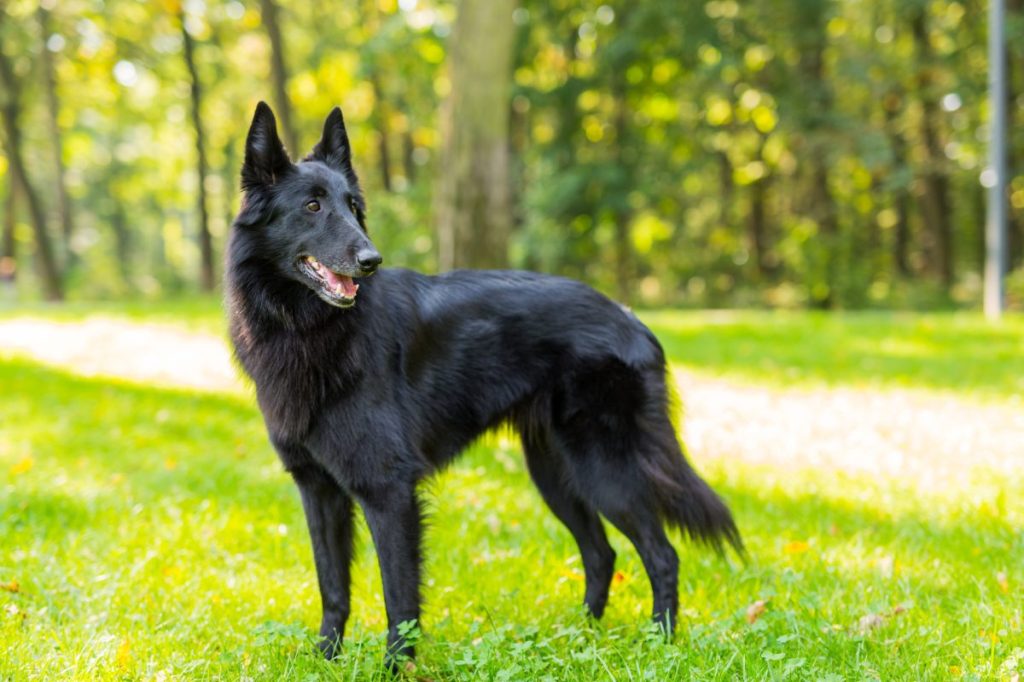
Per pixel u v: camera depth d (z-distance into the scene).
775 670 3.24
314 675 3.35
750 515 5.41
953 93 22.66
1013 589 4.11
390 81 25.03
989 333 12.33
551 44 24.52
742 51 22.52
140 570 4.49
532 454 4.23
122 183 38.38
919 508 5.43
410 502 3.60
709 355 11.18
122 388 9.55
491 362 3.91
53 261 25.50
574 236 24.25
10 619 3.90
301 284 3.60
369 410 3.54
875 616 3.76
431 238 19.12
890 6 22.61
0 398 8.96
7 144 25.05
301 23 26.56
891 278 24.61
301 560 4.79
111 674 3.44
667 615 3.81
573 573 4.54
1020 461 6.30
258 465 6.58
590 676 3.40
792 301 23.55
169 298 30.34
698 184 28.47
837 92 24.72
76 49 25.88
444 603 4.24
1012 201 28.36
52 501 5.54
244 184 3.73
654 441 3.91
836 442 7.11
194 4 27.14
